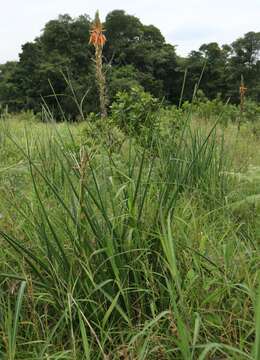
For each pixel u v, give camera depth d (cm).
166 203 249
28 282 196
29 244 241
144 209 246
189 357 166
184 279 224
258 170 364
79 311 184
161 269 228
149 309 217
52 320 218
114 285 217
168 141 332
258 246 269
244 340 186
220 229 287
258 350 153
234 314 198
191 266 224
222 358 192
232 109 1041
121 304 216
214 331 203
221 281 220
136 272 222
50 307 221
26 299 216
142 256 225
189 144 382
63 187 279
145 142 314
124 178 275
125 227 229
